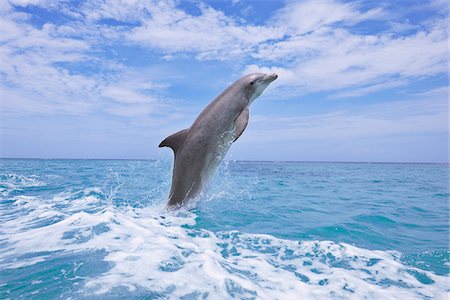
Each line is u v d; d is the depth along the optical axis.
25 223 5.45
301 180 17.70
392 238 5.55
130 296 2.95
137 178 15.03
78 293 2.95
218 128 6.45
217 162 6.66
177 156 6.48
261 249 4.69
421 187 14.52
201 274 3.52
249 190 11.93
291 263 4.18
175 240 4.74
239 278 3.53
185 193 6.48
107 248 4.19
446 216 7.54
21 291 2.97
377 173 29.09
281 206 8.45
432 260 4.43
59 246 4.24
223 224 6.11
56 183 12.38
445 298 3.32
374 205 8.98
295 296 3.25
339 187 14.14
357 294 3.37
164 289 3.13
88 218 5.66
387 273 3.95
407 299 3.29
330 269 4.02
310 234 5.64
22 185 11.36
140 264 3.69
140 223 5.63
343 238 5.46
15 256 3.86
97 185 11.80
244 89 6.71
